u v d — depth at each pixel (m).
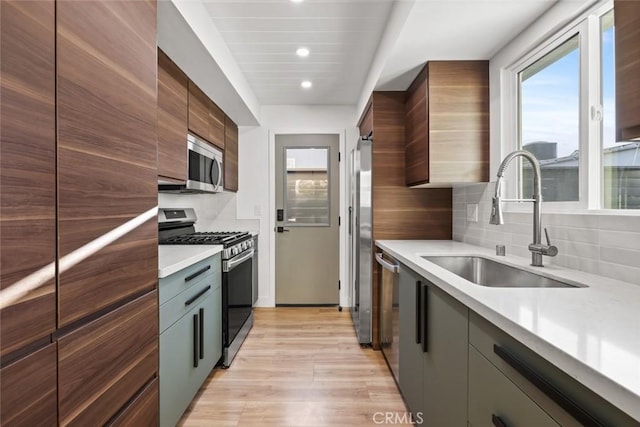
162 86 1.93
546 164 1.76
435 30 1.80
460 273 1.93
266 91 3.37
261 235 3.87
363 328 2.79
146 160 1.13
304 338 2.96
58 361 0.75
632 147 1.29
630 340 0.67
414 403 1.70
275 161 3.93
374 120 2.70
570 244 1.47
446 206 2.71
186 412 1.88
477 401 1.03
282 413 1.87
